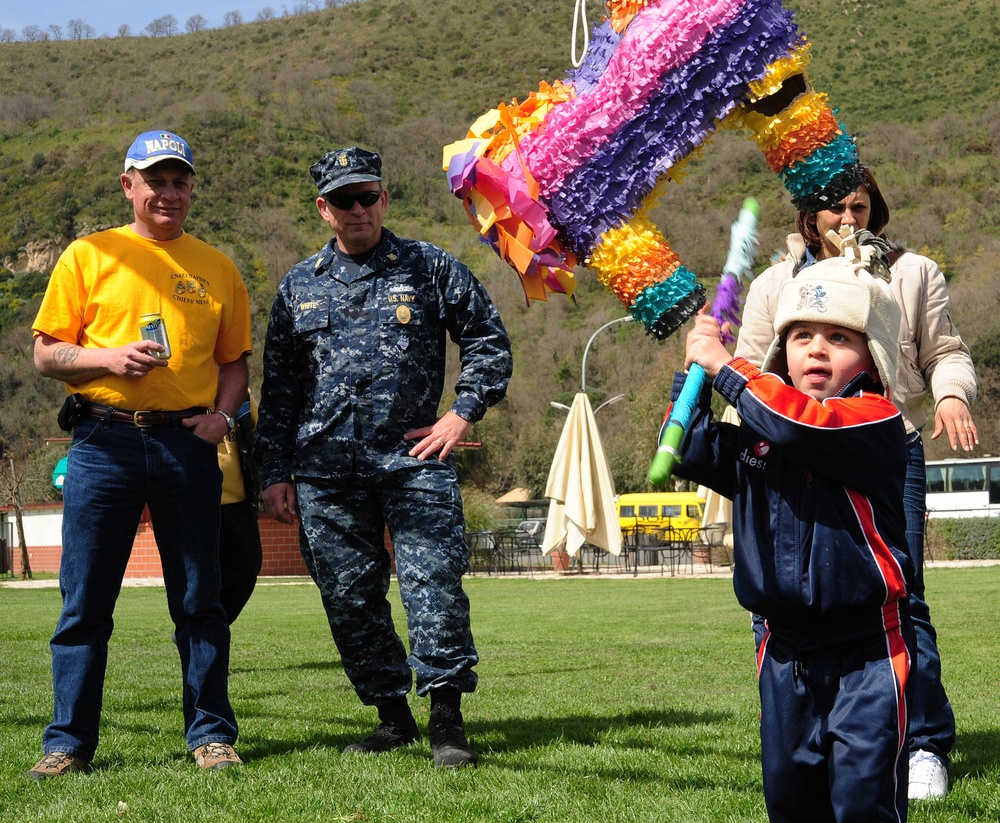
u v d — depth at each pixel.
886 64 92.06
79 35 130.50
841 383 2.66
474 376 4.31
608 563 27.22
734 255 2.87
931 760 3.59
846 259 2.71
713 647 8.16
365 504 4.28
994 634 8.67
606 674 6.75
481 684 6.36
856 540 2.51
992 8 95.56
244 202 86.44
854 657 2.52
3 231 83.12
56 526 34.31
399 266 4.32
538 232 3.11
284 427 4.41
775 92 2.97
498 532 26.09
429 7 123.12
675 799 3.49
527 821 3.27
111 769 4.00
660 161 3.00
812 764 2.53
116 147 92.38
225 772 3.91
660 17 2.99
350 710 5.39
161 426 4.09
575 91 3.16
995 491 34.03
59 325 4.10
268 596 17.31
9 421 63.88
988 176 76.31
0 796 3.63
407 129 96.31
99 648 4.08
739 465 2.64
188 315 4.19
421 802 3.47
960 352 3.82
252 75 113.44
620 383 66.19
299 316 4.31
